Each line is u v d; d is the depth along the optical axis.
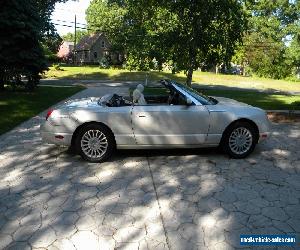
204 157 6.64
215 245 3.70
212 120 6.35
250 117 6.43
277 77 61.88
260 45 59.84
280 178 5.62
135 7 16.95
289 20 50.75
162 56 14.69
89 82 33.31
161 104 6.47
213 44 14.28
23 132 8.59
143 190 5.08
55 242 3.72
